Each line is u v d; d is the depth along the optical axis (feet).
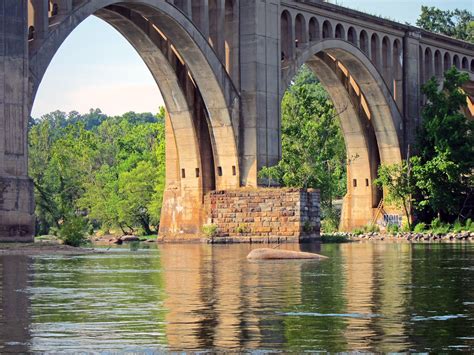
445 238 284.41
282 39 268.41
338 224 351.46
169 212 265.34
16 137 186.91
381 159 315.99
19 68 187.83
